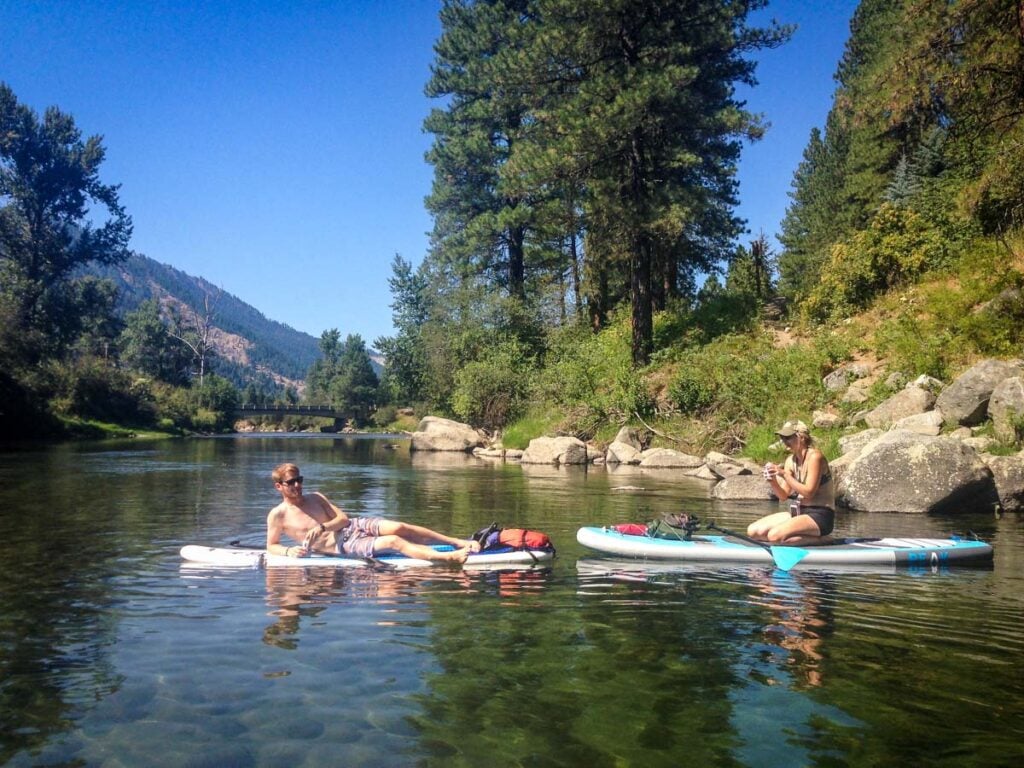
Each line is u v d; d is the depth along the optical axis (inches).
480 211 1644.9
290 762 120.8
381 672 161.0
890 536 345.4
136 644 178.7
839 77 1727.4
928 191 973.2
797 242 1955.0
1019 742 130.1
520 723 136.2
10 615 203.5
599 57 1055.6
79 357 2250.2
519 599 226.1
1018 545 328.2
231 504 454.6
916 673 163.6
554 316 1423.5
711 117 988.6
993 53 599.2
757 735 132.0
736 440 788.0
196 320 3973.9
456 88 1606.8
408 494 519.5
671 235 1002.7
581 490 548.4
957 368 647.1
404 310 2453.2
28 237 2176.4
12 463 803.4
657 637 188.2
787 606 221.3
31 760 121.0
